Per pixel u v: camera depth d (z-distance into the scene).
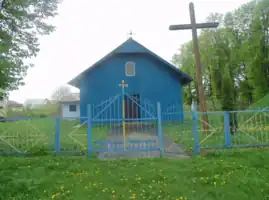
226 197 4.41
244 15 31.11
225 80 13.63
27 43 10.86
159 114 7.18
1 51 9.12
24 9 10.13
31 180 5.11
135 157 6.95
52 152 7.35
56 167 5.99
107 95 16.81
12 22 10.31
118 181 5.10
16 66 9.91
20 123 9.19
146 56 17.31
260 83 22.58
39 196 4.53
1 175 5.41
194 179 5.14
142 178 5.23
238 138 8.30
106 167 5.94
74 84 18.77
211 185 4.88
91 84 16.88
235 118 8.64
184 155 7.13
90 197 4.45
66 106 29.77
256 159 6.28
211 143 8.18
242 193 4.52
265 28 24.59
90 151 7.05
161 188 4.75
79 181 5.13
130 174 5.48
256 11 25.06
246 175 5.29
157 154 7.25
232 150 7.21
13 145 7.63
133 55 17.22
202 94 10.60
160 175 5.35
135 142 7.31
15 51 10.48
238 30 31.72
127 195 4.52
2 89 10.51
